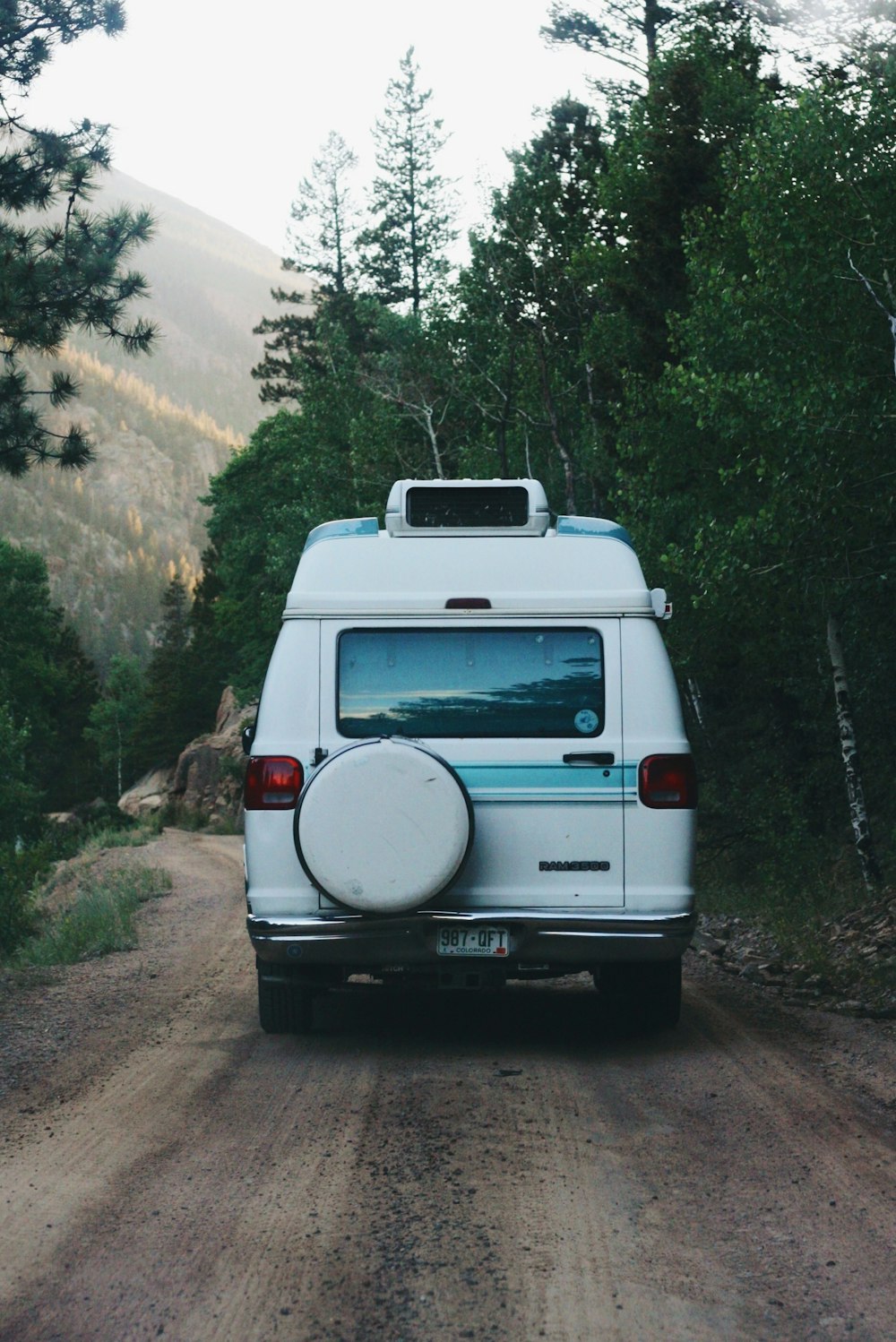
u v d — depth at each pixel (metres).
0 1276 3.83
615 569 7.09
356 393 36.16
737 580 12.80
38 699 62.50
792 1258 3.96
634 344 22.16
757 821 15.51
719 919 13.83
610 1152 5.06
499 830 6.84
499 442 26.81
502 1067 6.59
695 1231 4.19
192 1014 8.24
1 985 9.57
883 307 11.52
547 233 26.20
